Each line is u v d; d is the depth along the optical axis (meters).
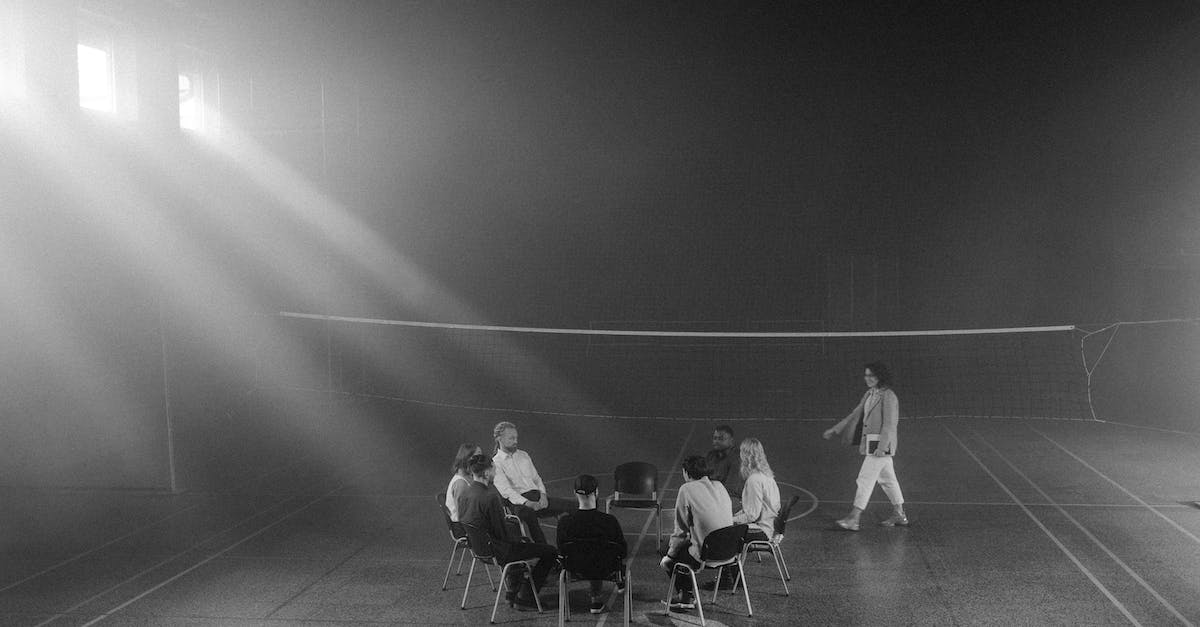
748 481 8.61
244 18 19.22
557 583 8.88
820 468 14.12
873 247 23.70
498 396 21.06
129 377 12.94
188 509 11.84
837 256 23.78
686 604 8.16
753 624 7.71
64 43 12.51
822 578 8.85
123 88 13.75
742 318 23.66
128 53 13.77
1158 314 20.89
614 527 7.57
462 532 8.73
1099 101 21.61
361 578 9.03
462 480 8.76
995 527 10.52
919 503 11.73
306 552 9.94
